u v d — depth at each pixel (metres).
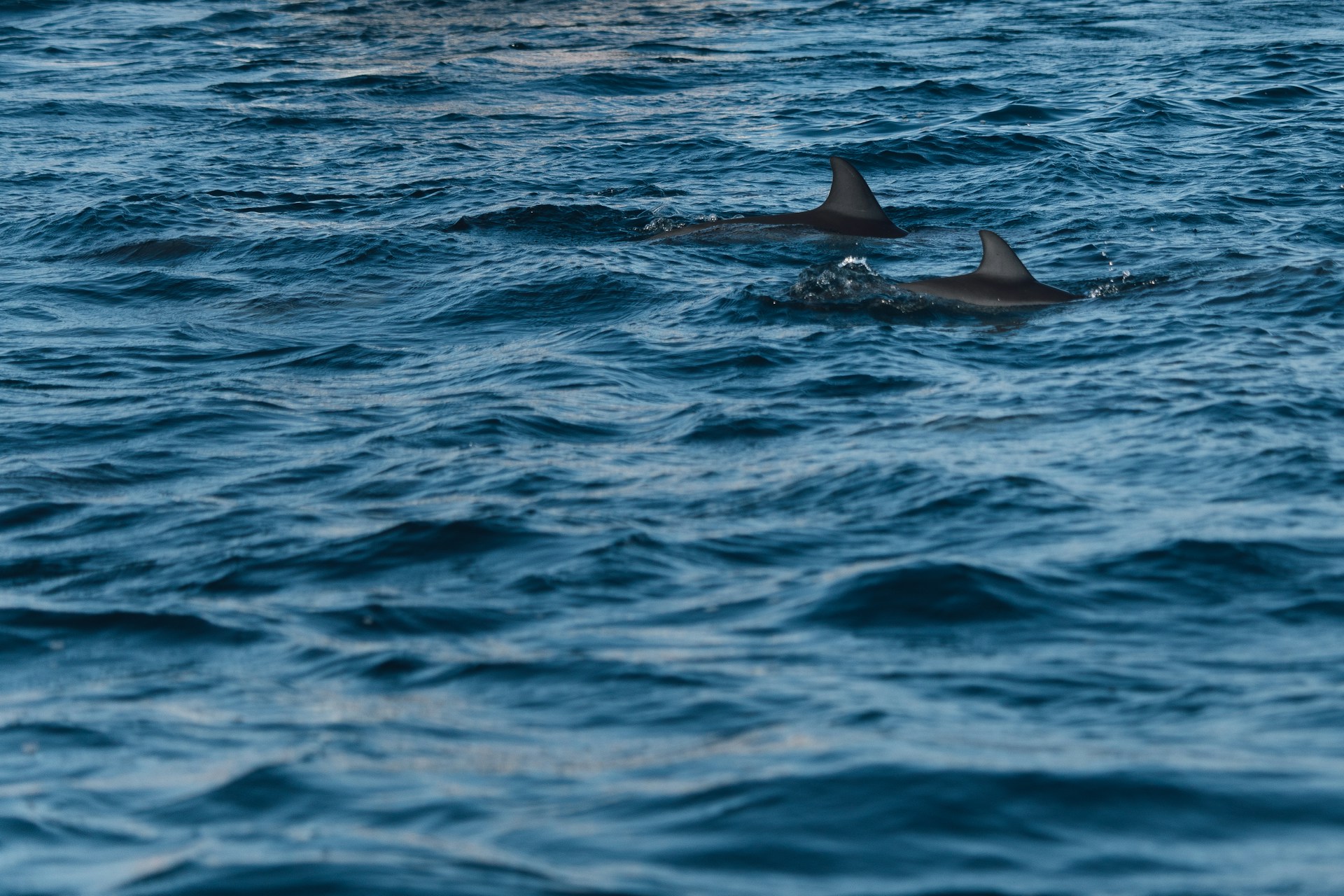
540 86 52.53
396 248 28.62
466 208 32.44
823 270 23.44
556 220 30.64
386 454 16.50
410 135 43.44
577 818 7.86
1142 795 7.92
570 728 9.30
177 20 76.06
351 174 37.44
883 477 14.50
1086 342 20.00
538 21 73.25
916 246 27.33
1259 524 12.88
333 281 26.78
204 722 9.71
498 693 9.95
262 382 20.42
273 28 72.94
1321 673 9.88
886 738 8.81
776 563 12.47
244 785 8.52
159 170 38.84
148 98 52.03
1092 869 7.15
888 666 10.16
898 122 41.34
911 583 11.62
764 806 7.86
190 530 14.16
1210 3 68.00
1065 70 49.88
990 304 22.14
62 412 18.92
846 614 11.17
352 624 11.46
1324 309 21.22
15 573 13.18
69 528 14.42
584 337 21.67
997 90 46.31
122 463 16.66
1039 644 10.52
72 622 11.80
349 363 21.30
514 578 12.32
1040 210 30.19
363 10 78.94
